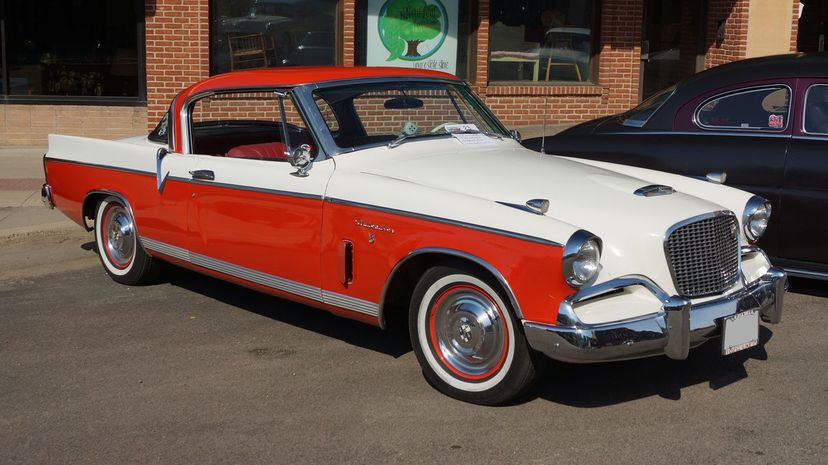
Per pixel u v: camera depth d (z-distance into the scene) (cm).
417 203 484
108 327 614
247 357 558
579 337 432
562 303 438
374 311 514
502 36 1371
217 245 599
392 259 493
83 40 1232
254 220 568
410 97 590
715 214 481
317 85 561
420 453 431
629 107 1409
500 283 450
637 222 466
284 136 567
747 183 665
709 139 685
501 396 471
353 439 446
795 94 662
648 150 702
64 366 545
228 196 582
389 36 1319
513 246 447
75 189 716
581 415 472
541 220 448
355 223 510
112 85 1245
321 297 541
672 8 1473
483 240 457
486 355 475
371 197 503
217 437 450
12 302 670
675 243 464
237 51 1255
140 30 1227
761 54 1419
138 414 478
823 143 644
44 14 1219
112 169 677
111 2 1226
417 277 516
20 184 1033
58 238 855
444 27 1337
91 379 525
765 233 663
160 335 598
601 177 530
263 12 1258
